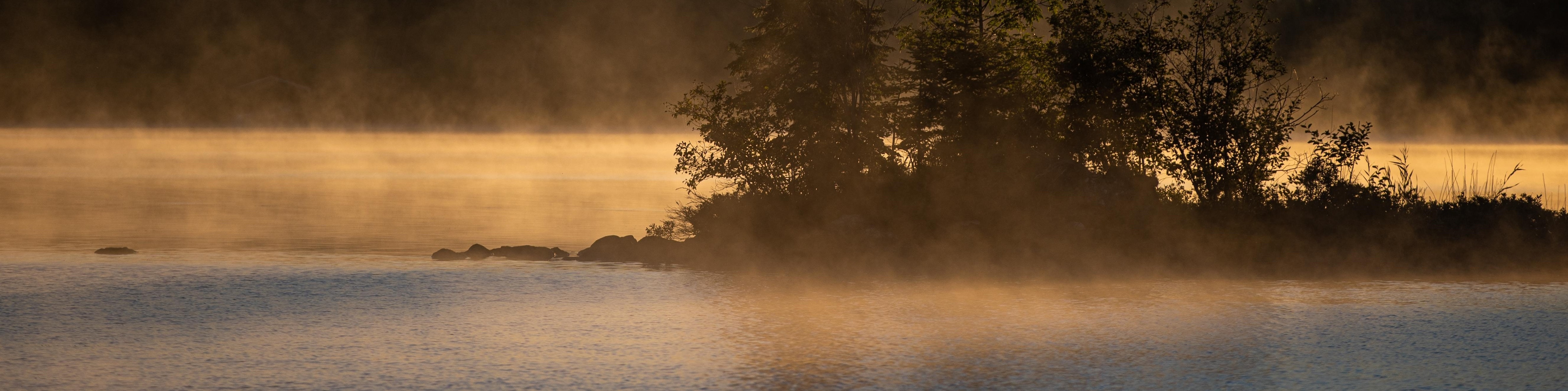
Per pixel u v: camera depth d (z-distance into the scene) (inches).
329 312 652.1
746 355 526.3
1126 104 1084.5
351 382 471.8
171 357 522.0
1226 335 572.1
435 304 684.7
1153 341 554.3
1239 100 1083.3
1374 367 497.7
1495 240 946.1
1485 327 588.1
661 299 700.7
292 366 502.3
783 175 1135.6
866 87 1185.4
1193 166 1107.9
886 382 471.8
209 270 863.7
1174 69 1098.1
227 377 479.8
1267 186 1080.2
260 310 658.2
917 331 584.4
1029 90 1153.4
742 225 1066.1
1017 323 607.8
